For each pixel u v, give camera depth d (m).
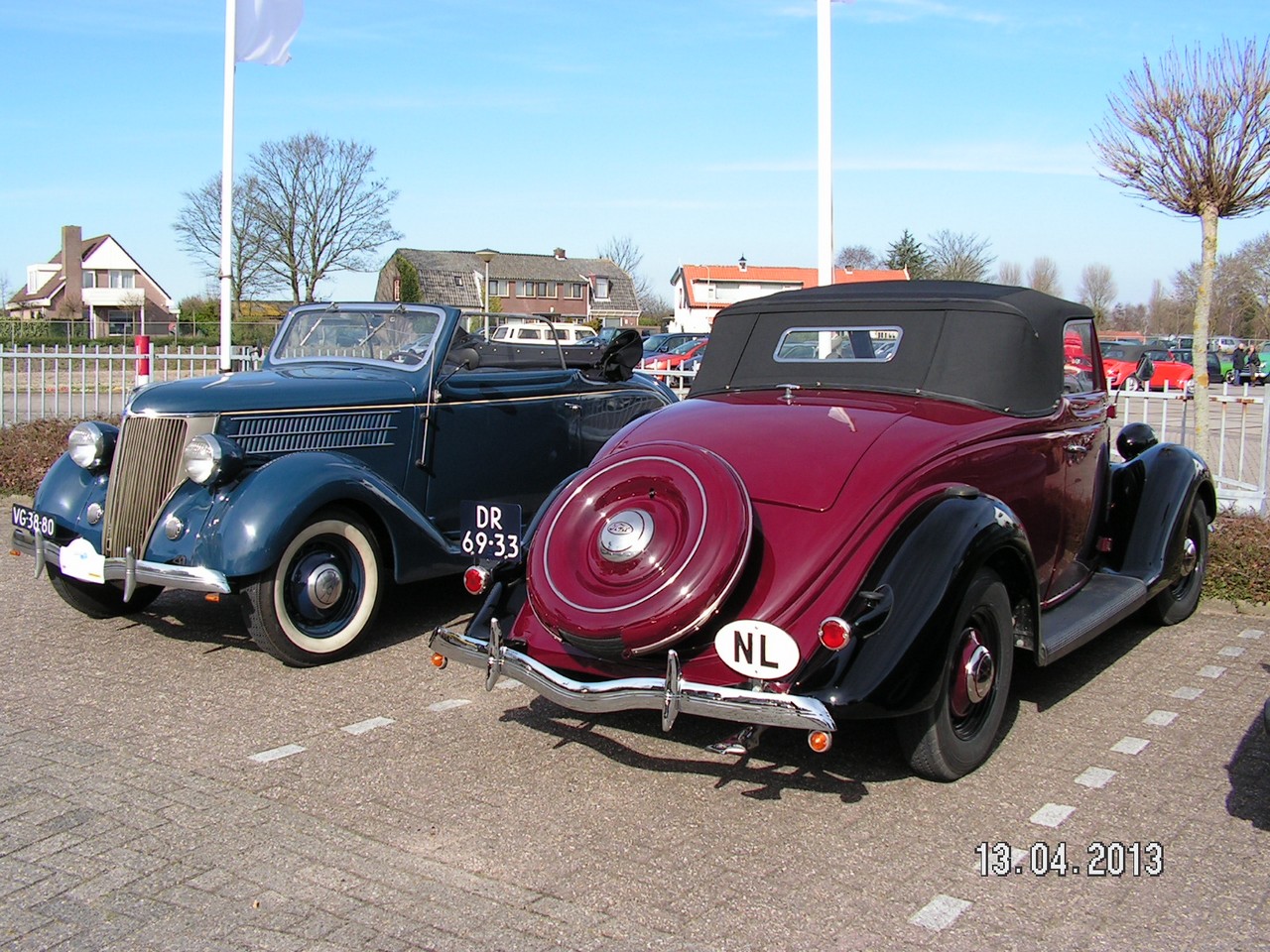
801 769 4.02
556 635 3.76
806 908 3.02
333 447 5.70
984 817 3.60
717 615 3.59
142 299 69.50
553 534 3.90
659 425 4.41
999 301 4.52
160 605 6.37
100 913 2.99
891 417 4.15
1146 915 2.99
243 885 3.15
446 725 4.47
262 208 51.28
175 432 5.20
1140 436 6.07
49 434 10.23
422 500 6.19
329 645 5.28
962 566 3.55
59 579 5.75
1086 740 4.28
